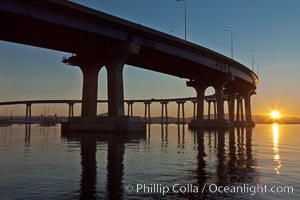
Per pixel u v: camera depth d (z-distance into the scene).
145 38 80.25
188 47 95.19
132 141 51.00
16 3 55.34
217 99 130.75
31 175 20.25
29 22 60.38
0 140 54.25
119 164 25.31
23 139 57.06
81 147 40.09
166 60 98.62
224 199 14.98
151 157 30.08
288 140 60.16
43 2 57.78
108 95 77.88
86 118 79.31
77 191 16.14
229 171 22.27
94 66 82.69
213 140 56.66
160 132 93.44
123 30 74.00
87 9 63.97
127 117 73.31
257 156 31.61
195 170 22.62
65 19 62.62
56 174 20.67
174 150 37.28
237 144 47.50
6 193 15.63
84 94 83.50
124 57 77.62
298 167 24.34
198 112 135.88
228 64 123.75
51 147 40.12
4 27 63.53
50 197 14.98
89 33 68.25
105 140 52.84
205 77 130.00
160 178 19.58
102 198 14.91
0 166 23.94
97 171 21.92
